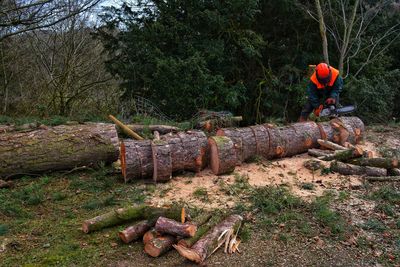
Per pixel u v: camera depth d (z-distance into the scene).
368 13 13.44
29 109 10.85
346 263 3.58
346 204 4.77
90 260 3.55
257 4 11.52
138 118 8.98
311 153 6.56
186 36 11.20
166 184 5.30
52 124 7.92
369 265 3.55
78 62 11.55
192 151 5.54
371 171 5.68
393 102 13.17
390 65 13.52
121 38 11.27
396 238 4.00
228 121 8.44
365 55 13.31
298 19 13.05
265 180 5.52
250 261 3.57
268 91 12.61
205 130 8.20
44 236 3.95
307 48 13.48
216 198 4.88
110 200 4.71
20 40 11.09
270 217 4.40
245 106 12.98
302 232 4.08
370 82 12.10
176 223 3.62
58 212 4.52
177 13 11.41
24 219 4.31
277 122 10.43
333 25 13.16
